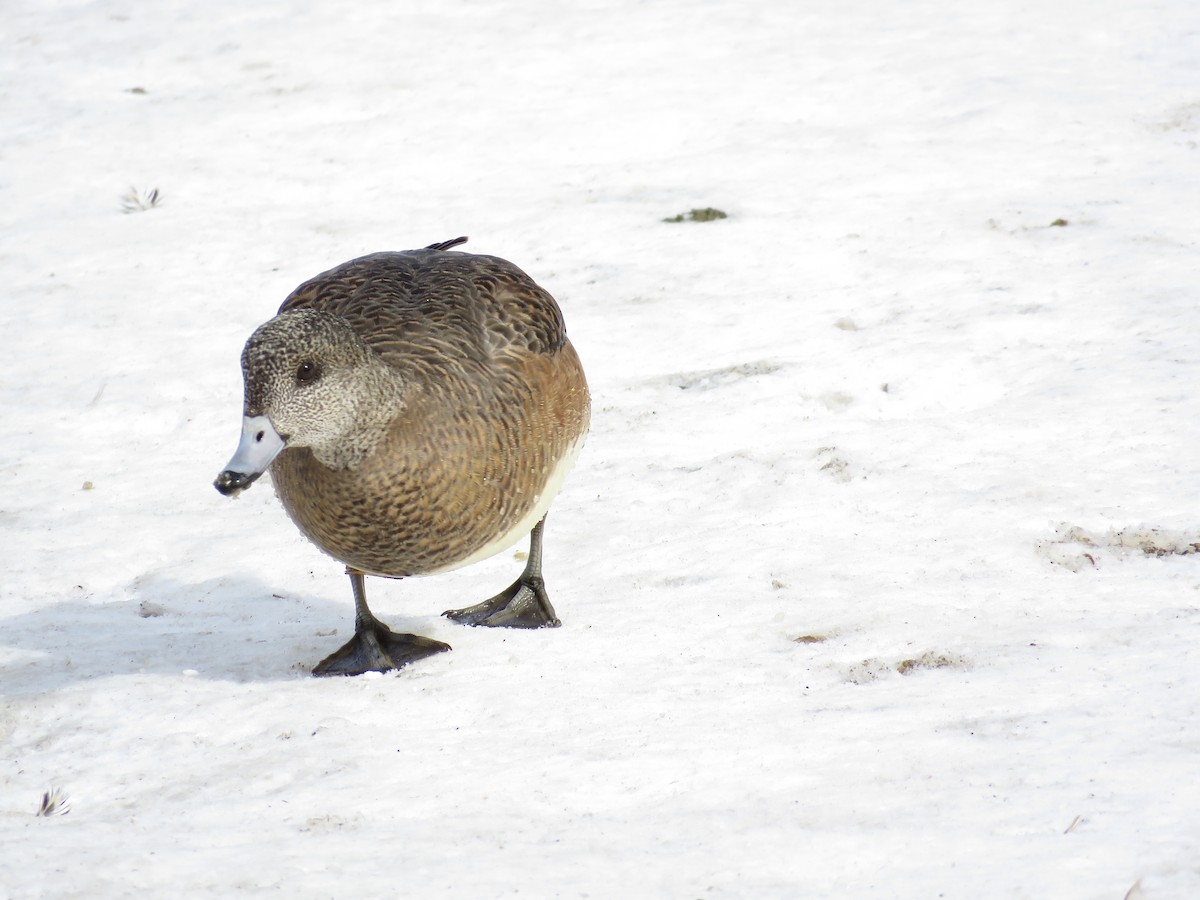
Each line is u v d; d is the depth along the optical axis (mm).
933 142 19469
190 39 26359
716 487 11508
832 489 11219
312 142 21469
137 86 24422
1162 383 12438
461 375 8344
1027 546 9961
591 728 7785
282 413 7699
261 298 16734
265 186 20094
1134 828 6195
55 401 14445
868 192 18109
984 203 17422
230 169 20734
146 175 20703
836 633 8875
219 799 7234
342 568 10922
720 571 10016
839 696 7988
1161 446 11336
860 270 15883
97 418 14062
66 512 12164
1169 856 5941
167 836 6746
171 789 7418
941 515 10562
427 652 9156
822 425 12539
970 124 19891
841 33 24016
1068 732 7234
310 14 27125
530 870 6230
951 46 23000
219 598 10477
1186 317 13820
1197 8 24000
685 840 6465
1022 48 22672
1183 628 8516
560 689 8359
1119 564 9688
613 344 14656
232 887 6156
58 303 16828
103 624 10117
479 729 7898
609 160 20016
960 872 5992
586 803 6930
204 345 15625
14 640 9789
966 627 8789
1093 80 21125
